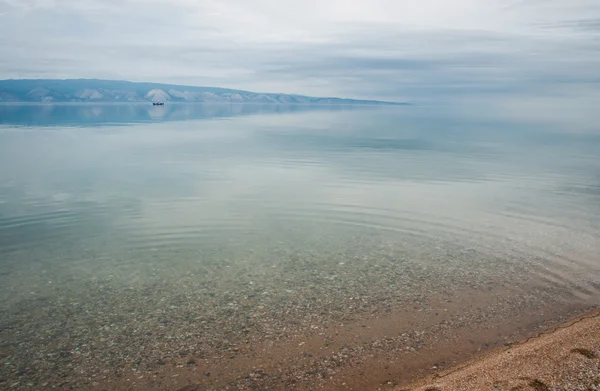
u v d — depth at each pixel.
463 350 10.16
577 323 11.09
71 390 9.05
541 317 11.73
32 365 9.95
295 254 17.20
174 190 29.25
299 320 11.83
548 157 47.94
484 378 8.60
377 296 13.31
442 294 13.38
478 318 11.77
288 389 8.87
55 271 15.51
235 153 51.19
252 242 18.64
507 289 13.66
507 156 49.19
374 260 16.47
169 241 18.80
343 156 48.84
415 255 16.97
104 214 22.98
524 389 8.12
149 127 96.50
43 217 22.44
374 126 111.38
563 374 8.54
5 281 14.66
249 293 13.64
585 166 41.00
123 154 49.28
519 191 29.00
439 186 30.77
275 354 10.16
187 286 14.23
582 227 20.34
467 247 17.80
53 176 34.81
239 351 10.32
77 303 13.05
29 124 100.25
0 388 9.13
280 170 38.34
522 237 18.95
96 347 10.63
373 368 9.52
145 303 13.00
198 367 9.73
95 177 34.41
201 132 84.50
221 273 15.30
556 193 28.36
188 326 11.59
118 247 18.00
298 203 25.30
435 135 81.31
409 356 9.97
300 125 113.44
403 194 27.91
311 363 9.77
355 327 11.39
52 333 11.31
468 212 23.22
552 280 14.29
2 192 28.45
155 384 9.16
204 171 37.69
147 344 10.72
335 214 22.91
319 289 13.91
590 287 13.66
